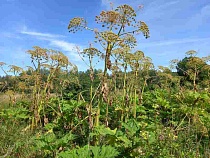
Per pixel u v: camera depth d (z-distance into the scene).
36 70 10.27
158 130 6.15
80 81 11.20
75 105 8.87
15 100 11.40
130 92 9.95
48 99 10.27
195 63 10.66
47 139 6.03
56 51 10.26
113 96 10.32
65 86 11.09
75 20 7.03
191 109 8.94
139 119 9.17
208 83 11.31
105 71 7.20
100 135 6.58
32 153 6.47
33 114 9.78
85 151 5.36
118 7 7.18
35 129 9.35
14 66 11.43
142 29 7.26
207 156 6.24
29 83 12.33
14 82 12.00
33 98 10.03
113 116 9.63
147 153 5.40
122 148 5.57
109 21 7.19
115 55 9.03
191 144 6.43
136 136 5.73
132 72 10.01
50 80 10.43
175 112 9.87
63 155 5.26
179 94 10.83
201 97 9.05
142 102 11.05
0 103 11.74
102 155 5.19
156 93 12.73
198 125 7.61
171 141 5.86
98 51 7.66
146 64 10.13
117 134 5.73
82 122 8.09
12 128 8.27
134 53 9.55
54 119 10.03
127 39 7.39
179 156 5.83
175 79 12.42
